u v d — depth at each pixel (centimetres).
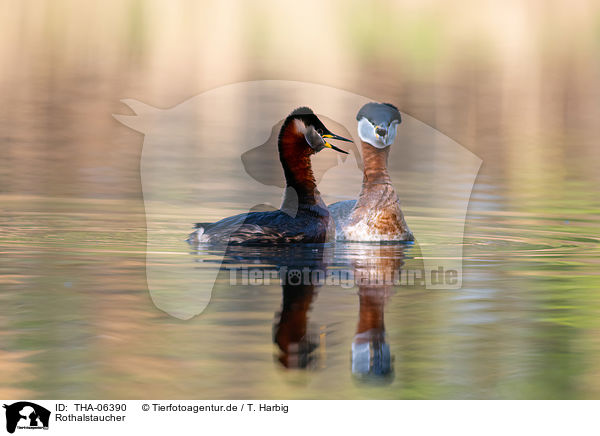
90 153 3189
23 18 7650
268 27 7325
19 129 3684
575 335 1210
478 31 7494
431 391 1020
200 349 1130
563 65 6309
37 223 1981
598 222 2111
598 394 1022
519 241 1872
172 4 8031
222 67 5591
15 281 1450
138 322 1241
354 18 7562
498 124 4175
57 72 5438
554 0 8288
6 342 1149
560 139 3834
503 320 1274
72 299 1346
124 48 6525
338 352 1130
